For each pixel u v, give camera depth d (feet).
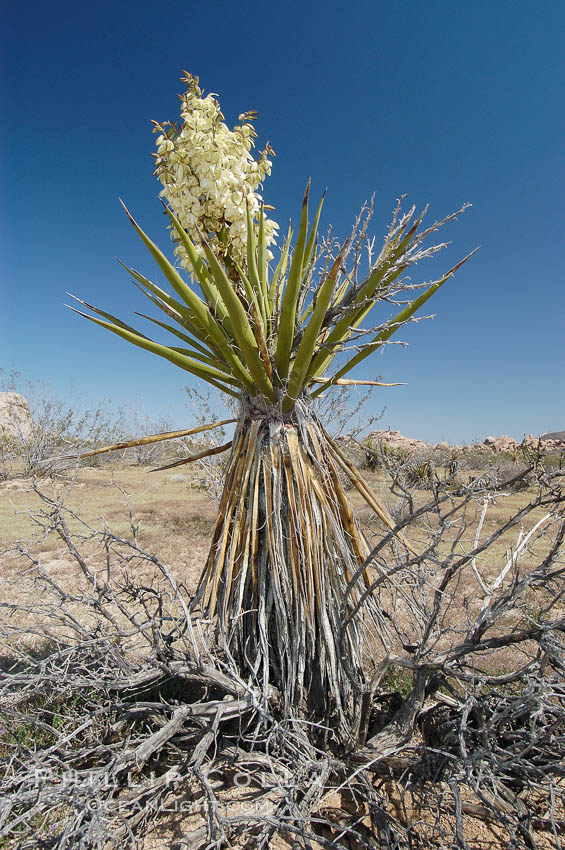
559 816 7.02
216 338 7.72
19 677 7.29
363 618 8.77
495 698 7.02
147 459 41.73
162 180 7.67
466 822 7.13
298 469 7.75
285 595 7.60
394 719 7.63
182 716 6.99
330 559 7.88
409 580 8.80
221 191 7.39
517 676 6.59
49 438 45.21
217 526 8.57
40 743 7.61
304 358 7.20
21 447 45.91
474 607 14.23
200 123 7.20
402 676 10.59
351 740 7.42
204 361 8.71
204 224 7.74
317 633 7.93
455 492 5.86
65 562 19.60
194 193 7.48
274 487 7.81
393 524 8.46
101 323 7.77
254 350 7.27
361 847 6.56
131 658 11.16
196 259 7.47
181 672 7.68
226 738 7.91
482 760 5.99
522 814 6.56
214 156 7.25
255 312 7.07
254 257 7.46
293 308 7.09
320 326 6.80
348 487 10.13
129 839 6.16
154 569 19.07
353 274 7.13
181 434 8.55
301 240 6.38
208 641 9.07
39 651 11.44
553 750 6.46
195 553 21.84
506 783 7.54
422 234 6.86
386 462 7.99
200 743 6.75
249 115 7.64
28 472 43.24
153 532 25.86
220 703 7.29
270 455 7.96
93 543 22.67
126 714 7.68
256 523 7.86
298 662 7.66
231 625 7.95
